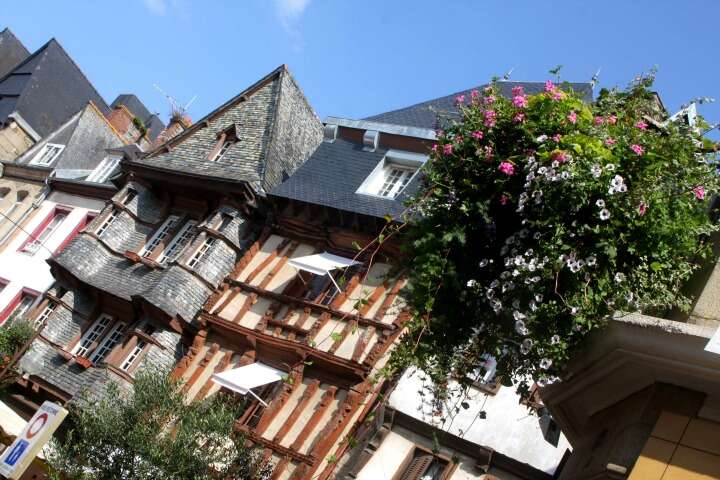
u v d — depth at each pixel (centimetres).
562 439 1691
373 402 1772
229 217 2247
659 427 647
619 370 721
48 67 3891
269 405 1861
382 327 1848
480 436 1705
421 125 2306
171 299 2108
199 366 2023
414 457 1712
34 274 2898
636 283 730
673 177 741
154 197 2498
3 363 2166
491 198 805
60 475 1545
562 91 826
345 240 2072
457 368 830
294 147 2544
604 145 750
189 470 1518
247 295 2094
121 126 3803
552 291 741
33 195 3225
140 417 1584
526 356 777
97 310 2367
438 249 816
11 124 3628
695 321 703
